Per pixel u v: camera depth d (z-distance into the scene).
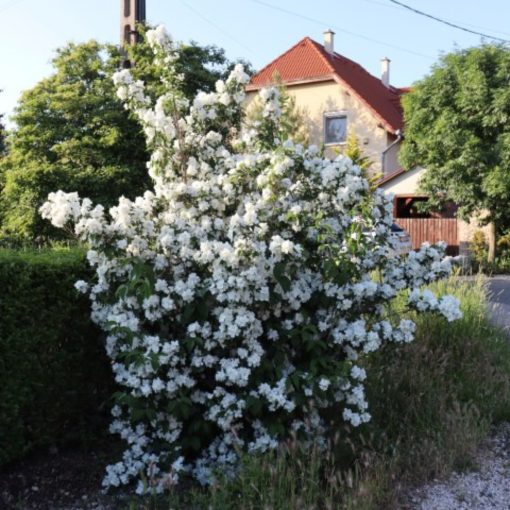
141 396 3.82
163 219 4.29
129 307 3.97
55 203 3.97
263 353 3.89
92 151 14.34
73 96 14.54
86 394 4.34
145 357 3.63
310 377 3.76
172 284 4.06
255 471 3.48
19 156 15.08
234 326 3.67
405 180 20.11
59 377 4.09
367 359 5.22
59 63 15.44
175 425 3.85
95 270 4.31
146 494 3.69
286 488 3.50
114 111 14.42
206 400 3.85
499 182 14.95
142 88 4.81
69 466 4.07
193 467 3.98
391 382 4.93
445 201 16.97
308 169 4.18
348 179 4.09
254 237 3.86
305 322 4.03
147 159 14.77
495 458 4.36
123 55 11.23
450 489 3.91
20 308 3.81
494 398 5.11
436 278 4.53
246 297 3.73
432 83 16.53
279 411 3.90
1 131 17.77
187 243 3.94
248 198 4.35
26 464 4.05
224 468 3.73
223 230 4.25
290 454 3.71
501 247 16.92
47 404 4.05
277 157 4.12
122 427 4.04
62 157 14.80
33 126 14.81
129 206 3.99
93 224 3.80
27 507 3.62
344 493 3.57
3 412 3.75
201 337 3.82
